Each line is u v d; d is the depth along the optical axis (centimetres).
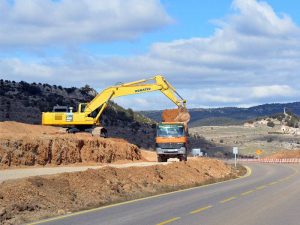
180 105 4934
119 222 1462
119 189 2361
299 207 1852
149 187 2661
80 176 2242
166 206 1900
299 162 9012
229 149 18550
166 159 4681
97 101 5138
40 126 6488
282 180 3603
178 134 4538
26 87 12875
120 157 4759
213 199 2183
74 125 5147
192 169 3691
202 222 1456
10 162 3244
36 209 1683
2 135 3478
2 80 12988
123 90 5106
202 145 18112
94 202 1986
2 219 1470
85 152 4181
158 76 5016
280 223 1440
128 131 12794
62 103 12550
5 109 10306
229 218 1545
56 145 3759
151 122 17150
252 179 3788
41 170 3009
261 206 1886
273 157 11650
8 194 1691
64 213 1689
